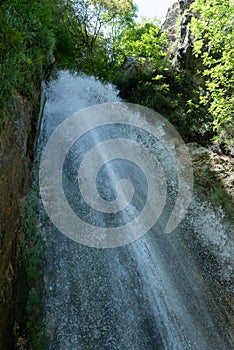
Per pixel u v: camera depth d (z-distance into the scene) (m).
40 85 5.82
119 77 10.54
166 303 4.80
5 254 3.02
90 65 12.61
